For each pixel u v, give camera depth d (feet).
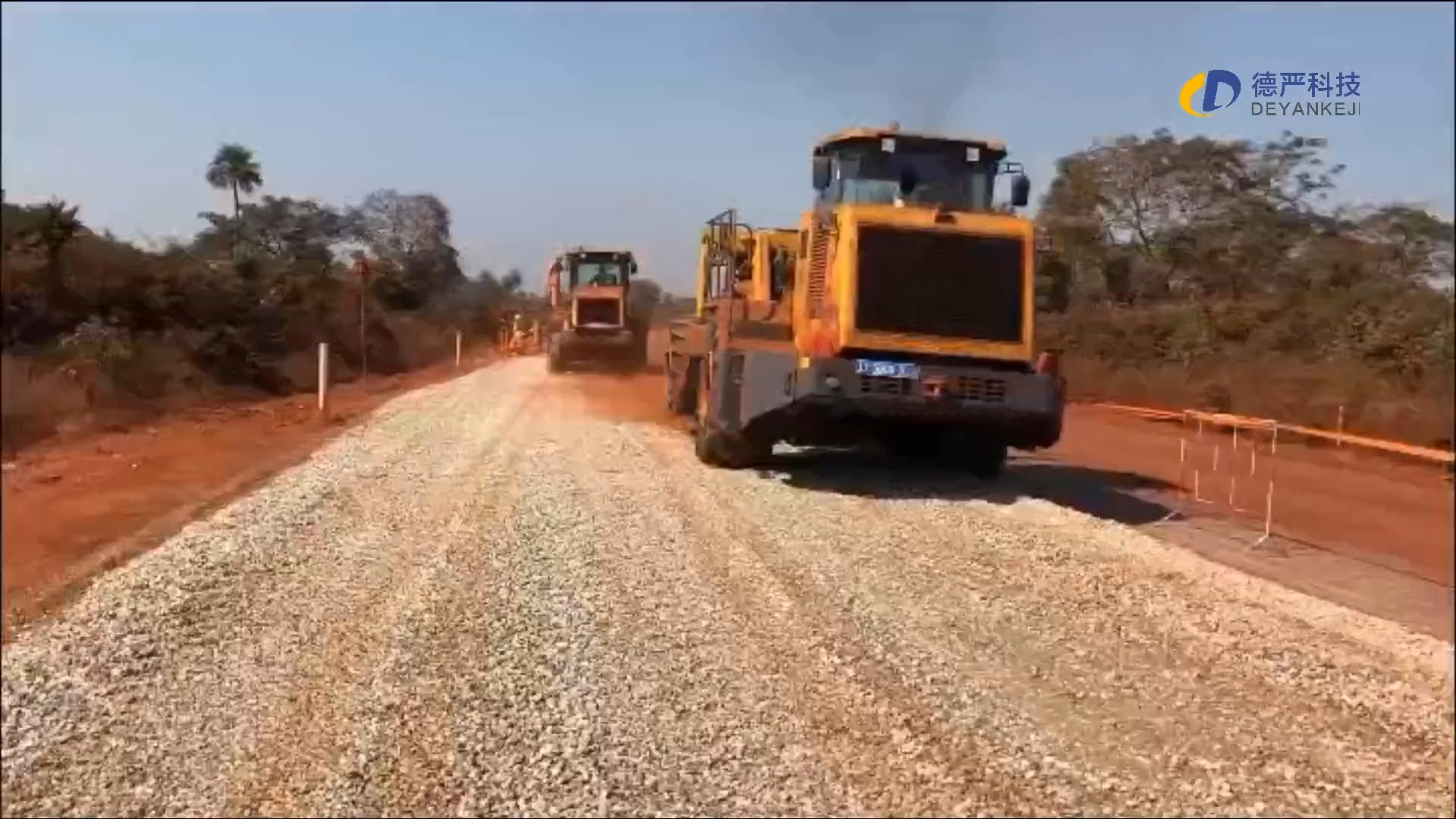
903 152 46.60
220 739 19.30
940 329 42.39
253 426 61.62
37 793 17.40
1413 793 18.22
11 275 64.54
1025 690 22.04
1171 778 18.49
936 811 17.13
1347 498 49.08
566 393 88.58
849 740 19.53
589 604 26.89
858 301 42.09
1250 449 64.95
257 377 82.07
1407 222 89.51
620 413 71.67
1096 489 48.96
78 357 61.87
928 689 21.89
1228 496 48.91
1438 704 21.94
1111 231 104.53
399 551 31.68
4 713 20.16
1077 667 23.38
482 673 22.29
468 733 19.54
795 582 29.09
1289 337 83.97
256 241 111.96
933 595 28.22
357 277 106.52
